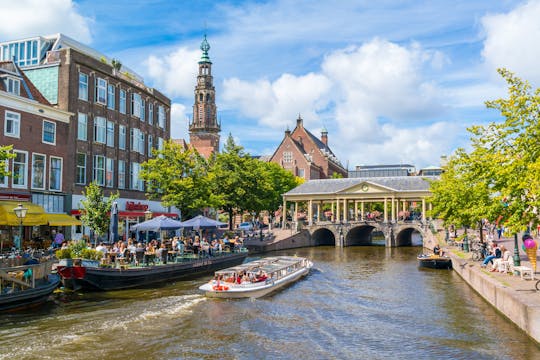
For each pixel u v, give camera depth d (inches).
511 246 1428.4
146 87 1907.0
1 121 1229.1
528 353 556.7
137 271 1000.2
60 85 1475.1
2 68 1289.4
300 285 1111.6
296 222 2691.9
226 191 2203.5
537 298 642.2
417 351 589.3
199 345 607.5
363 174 4554.6
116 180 1675.7
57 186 1409.9
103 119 1616.6
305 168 4271.7
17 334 637.9
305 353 581.6
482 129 786.2
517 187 694.5
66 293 919.0
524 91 738.8
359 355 575.5
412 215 3102.9
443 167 1758.1
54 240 1275.8
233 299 898.1
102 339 624.4
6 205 1123.3
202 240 1536.7
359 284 1129.4
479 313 776.9
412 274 1318.9
